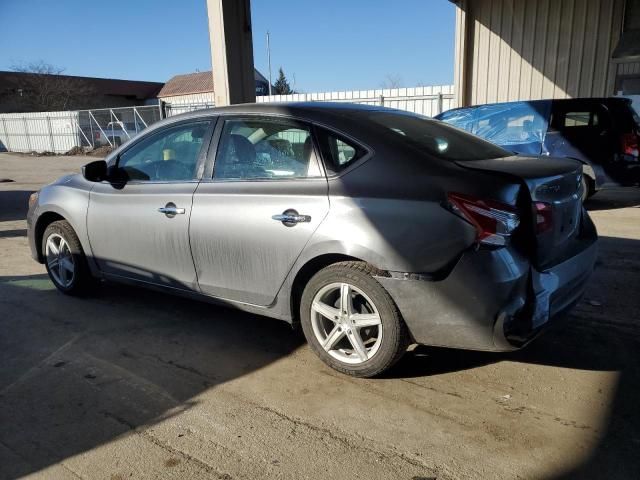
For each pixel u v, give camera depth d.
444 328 2.92
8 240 7.61
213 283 3.79
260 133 3.62
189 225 3.80
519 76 14.62
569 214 3.27
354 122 3.34
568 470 2.42
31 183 15.65
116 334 4.07
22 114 33.47
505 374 3.31
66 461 2.58
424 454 2.56
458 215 2.81
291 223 3.29
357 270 3.10
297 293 3.49
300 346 3.81
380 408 2.96
